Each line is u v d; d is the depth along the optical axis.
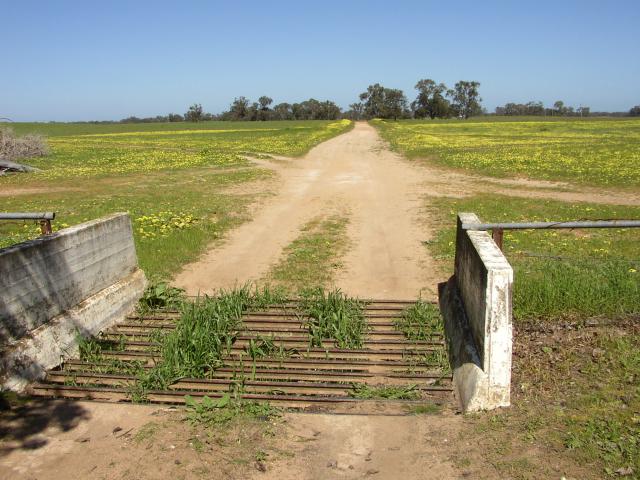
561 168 22.64
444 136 51.94
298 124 94.31
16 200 17.55
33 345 5.43
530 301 6.50
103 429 4.52
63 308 6.13
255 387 5.36
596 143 37.66
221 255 10.58
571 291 6.55
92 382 5.49
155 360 6.00
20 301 5.40
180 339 6.01
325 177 22.98
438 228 12.56
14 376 5.11
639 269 7.84
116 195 18.27
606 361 5.21
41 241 5.75
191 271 9.52
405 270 9.33
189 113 130.38
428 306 7.18
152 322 7.10
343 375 5.56
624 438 4.00
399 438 4.35
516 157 27.59
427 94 124.81
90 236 6.68
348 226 13.20
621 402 4.49
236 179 22.17
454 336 5.94
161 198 17.39
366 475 3.89
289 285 8.64
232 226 13.20
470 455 4.02
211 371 5.67
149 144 49.12
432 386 5.28
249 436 4.36
